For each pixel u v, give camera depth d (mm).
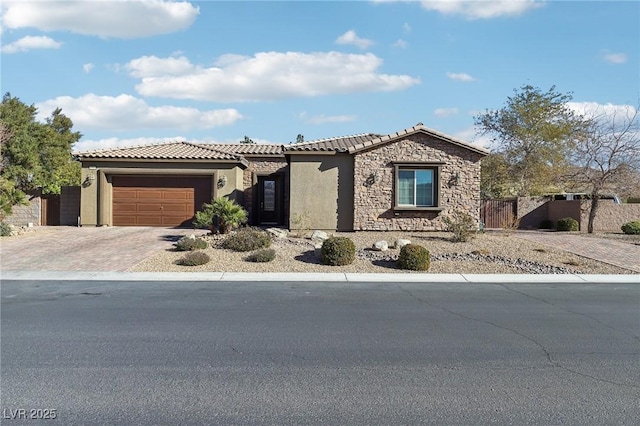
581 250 19156
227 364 6496
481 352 7105
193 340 7594
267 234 19266
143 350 7070
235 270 15055
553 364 6613
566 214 28625
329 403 5289
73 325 8469
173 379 5941
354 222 22812
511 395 5555
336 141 26281
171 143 28250
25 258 16312
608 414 5090
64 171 39469
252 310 9805
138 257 16594
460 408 5195
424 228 22766
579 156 28125
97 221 24906
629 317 9438
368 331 8203
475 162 22766
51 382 5820
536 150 35062
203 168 25109
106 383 5801
